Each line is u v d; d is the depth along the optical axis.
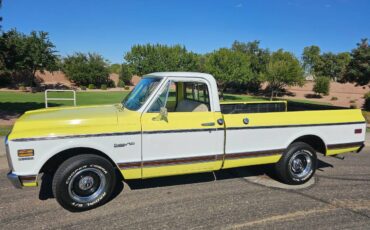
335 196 5.36
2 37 20.17
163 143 4.83
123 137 4.60
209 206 4.82
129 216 4.45
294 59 51.50
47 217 4.39
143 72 56.88
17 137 4.16
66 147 4.34
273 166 6.42
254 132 5.41
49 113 4.93
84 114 4.79
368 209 4.85
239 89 58.53
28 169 4.23
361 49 27.89
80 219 4.35
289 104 7.35
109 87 58.91
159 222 4.29
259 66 58.00
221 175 6.29
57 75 57.84
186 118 4.97
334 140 6.07
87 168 4.52
